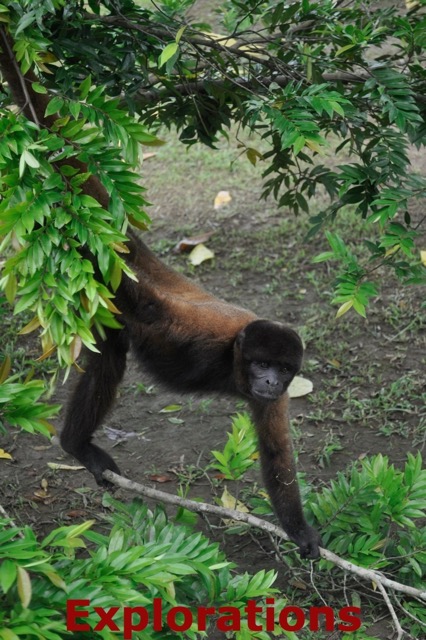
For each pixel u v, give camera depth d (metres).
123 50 7.90
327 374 12.17
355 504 8.55
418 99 8.32
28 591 4.83
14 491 9.73
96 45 7.47
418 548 8.27
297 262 14.41
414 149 17.34
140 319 8.27
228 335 8.90
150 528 7.49
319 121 8.59
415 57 8.48
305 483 9.57
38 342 12.37
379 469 8.65
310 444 10.83
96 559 5.88
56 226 5.41
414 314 13.13
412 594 7.34
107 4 7.70
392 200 7.50
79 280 5.43
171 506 9.69
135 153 6.06
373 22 8.93
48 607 5.46
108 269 5.86
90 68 7.68
